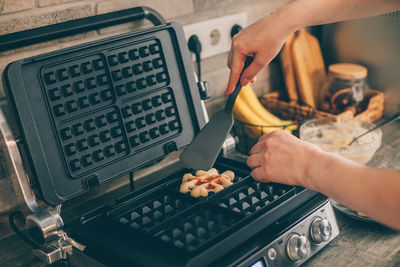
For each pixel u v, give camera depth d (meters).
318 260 0.94
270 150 0.84
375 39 1.68
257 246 0.82
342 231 1.04
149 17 1.18
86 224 0.90
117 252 0.79
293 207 0.93
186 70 1.11
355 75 1.60
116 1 1.22
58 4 1.12
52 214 0.85
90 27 1.07
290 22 0.98
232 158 1.13
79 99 0.95
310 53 1.75
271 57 1.01
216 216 0.90
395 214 0.63
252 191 1.00
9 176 1.11
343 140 1.39
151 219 0.93
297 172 0.78
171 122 1.10
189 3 1.40
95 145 0.97
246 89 1.53
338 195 0.71
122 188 1.33
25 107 0.86
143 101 1.05
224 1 1.50
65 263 0.95
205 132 1.00
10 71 0.84
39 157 0.87
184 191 0.99
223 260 0.78
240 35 1.02
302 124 1.46
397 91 1.67
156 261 0.75
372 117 1.66
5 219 1.12
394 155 1.42
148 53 1.05
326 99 1.72
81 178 0.94
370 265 0.92
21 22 1.06
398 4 0.94
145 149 1.05
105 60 0.99
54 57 0.91
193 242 0.83
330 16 0.98
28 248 1.05
